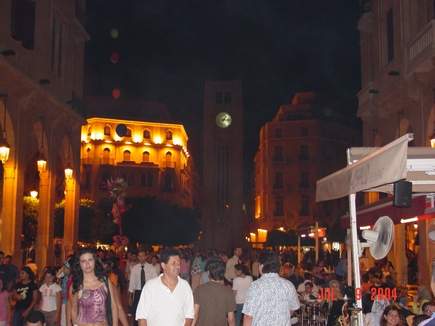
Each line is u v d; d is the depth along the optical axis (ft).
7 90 63.16
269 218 245.45
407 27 68.44
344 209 233.35
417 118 66.23
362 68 91.97
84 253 21.58
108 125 284.61
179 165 298.35
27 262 76.33
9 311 33.06
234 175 291.38
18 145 66.13
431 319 11.88
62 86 84.99
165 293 20.25
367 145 89.10
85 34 96.89
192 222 236.02
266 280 21.95
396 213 36.45
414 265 71.46
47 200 77.25
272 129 251.19
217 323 25.38
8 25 63.87
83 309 21.25
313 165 243.19
